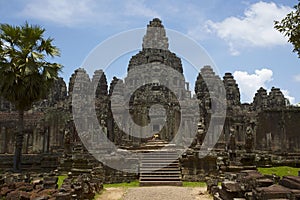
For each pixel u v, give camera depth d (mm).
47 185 19438
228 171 27719
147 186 24922
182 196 19688
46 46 30453
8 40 29516
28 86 28750
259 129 46750
